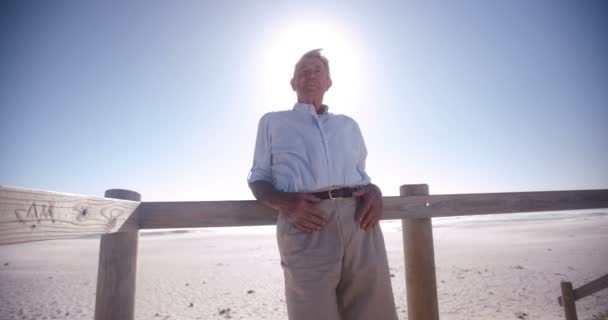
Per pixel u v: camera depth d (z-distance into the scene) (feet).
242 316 25.04
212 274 42.45
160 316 25.59
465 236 85.35
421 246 7.02
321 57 6.92
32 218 3.45
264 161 6.07
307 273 5.07
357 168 6.29
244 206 6.41
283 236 5.41
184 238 116.88
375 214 5.58
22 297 31.94
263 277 39.58
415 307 6.87
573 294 13.53
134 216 5.85
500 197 7.70
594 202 8.38
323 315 4.88
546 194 8.09
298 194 5.17
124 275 5.63
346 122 6.46
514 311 22.98
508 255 48.34
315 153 5.71
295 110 6.31
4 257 62.64
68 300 30.81
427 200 7.11
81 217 4.31
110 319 5.39
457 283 31.99
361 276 5.35
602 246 53.52
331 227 5.32
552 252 49.60
